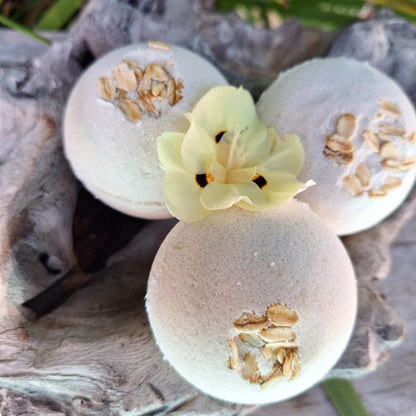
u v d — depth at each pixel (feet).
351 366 0.73
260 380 0.48
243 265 0.48
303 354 0.48
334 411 0.96
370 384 0.98
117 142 0.56
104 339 0.67
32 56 0.68
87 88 0.58
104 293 0.72
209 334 0.48
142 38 0.74
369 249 0.78
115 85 0.57
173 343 0.51
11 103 0.60
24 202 0.64
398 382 0.99
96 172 0.58
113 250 0.76
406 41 0.80
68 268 0.70
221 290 0.48
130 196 0.59
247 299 0.47
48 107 0.63
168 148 0.52
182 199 0.52
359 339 0.74
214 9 0.87
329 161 0.58
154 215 0.62
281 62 0.88
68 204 0.69
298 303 0.47
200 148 0.53
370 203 0.59
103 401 0.67
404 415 0.97
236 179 0.53
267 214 0.51
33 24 0.94
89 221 0.75
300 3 0.86
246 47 0.87
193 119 0.52
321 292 0.48
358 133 0.58
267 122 0.61
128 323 0.69
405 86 0.80
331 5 0.86
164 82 0.57
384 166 0.58
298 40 0.88
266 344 0.47
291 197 0.51
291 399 0.95
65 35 0.76
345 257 0.53
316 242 0.50
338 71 0.60
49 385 0.67
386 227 0.79
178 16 0.76
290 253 0.49
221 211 0.51
